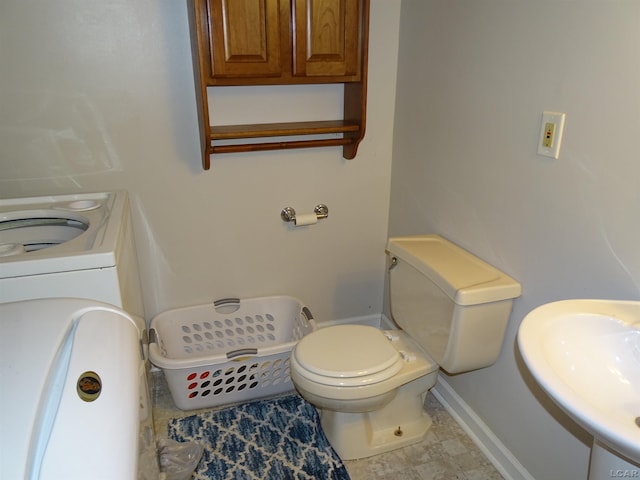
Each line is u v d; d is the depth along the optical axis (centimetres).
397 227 222
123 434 59
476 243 167
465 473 167
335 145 200
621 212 112
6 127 167
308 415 194
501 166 150
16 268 106
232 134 174
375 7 194
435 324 161
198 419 191
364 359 156
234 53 163
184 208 197
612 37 108
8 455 50
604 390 94
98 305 76
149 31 171
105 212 150
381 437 178
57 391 60
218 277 213
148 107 179
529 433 153
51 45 162
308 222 210
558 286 133
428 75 182
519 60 137
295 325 219
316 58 175
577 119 120
